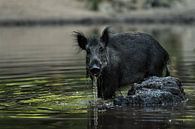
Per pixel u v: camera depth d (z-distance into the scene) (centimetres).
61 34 13612
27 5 19175
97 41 4003
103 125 3123
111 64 4141
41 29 15812
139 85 4159
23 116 3422
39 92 4459
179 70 5831
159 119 3284
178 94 4044
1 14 18225
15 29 16100
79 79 5266
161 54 4519
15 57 8175
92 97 4203
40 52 8988
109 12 19712
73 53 8662
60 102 3981
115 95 4262
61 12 18888
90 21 18088
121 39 4350
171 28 15512
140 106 3825
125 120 3272
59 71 6041
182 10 19750
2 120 3284
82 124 3152
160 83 4131
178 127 3025
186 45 9912
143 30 13825
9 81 5197
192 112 3519
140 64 4369
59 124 3148
